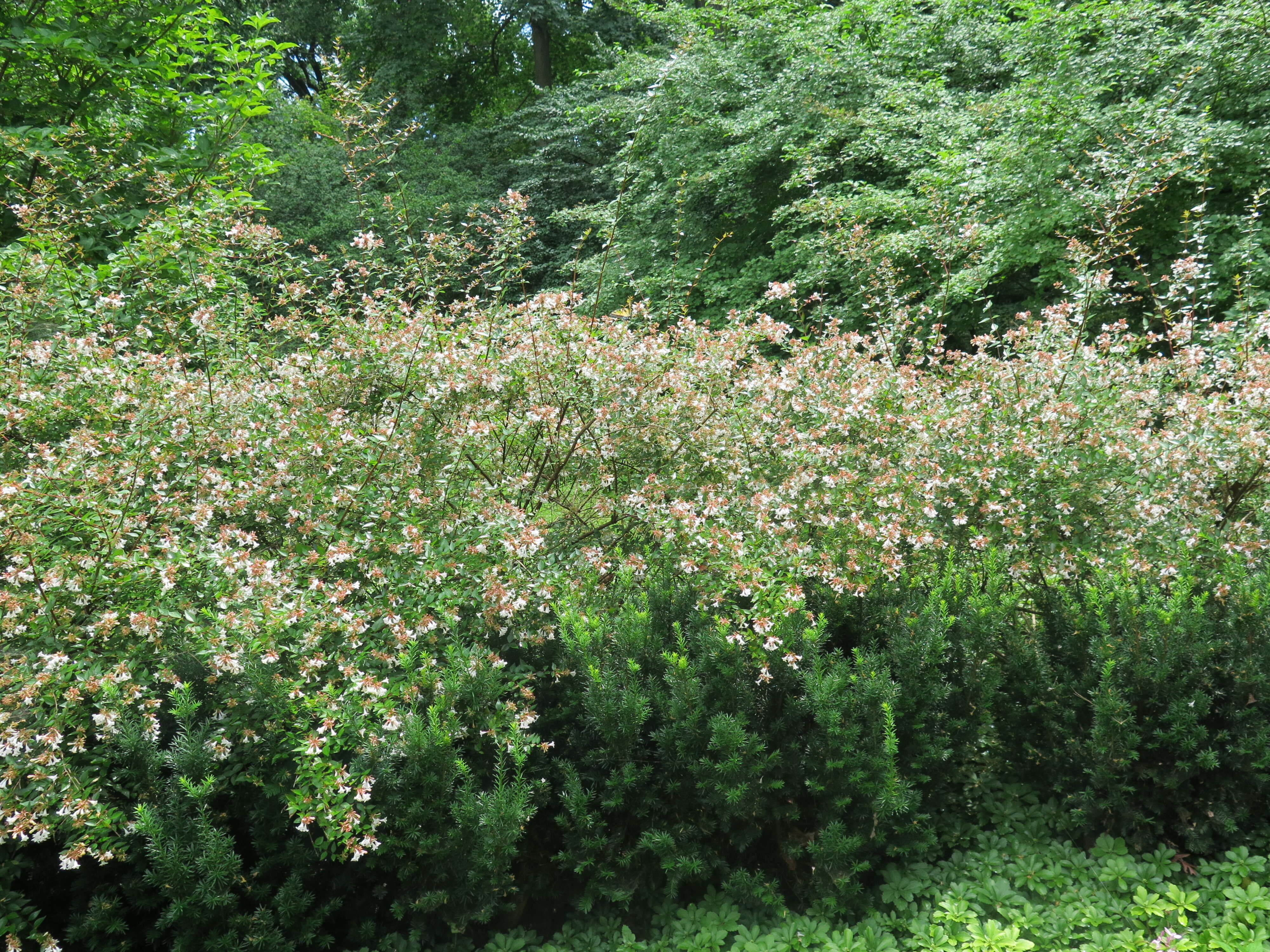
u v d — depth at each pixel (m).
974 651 2.97
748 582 3.01
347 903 2.51
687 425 4.00
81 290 4.27
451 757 2.45
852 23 12.09
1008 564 3.54
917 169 9.86
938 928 2.55
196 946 2.24
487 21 21.58
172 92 6.66
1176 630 2.84
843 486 3.63
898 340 5.66
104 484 3.00
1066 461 3.82
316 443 3.30
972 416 4.00
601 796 2.71
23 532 2.62
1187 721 2.71
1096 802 2.86
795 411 4.02
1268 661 2.75
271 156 15.54
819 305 9.08
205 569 2.86
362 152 5.53
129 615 2.60
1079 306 4.67
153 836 2.18
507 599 2.91
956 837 2.93
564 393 3.98
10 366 3.50
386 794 2.41
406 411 3.71
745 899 2.69
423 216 13.40
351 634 2.70
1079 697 2.92
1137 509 3.76
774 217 9.95
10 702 2.26
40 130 5.36
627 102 13.23
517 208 4.93
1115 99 8.21
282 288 4.50
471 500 3.51
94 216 5.62
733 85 12.12
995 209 8.09
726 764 2.55
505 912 2.64
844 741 2.61
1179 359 4.23
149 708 2.42
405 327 4.02
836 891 2.65
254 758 2.40
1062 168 7.21
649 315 4.54
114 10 6.39
